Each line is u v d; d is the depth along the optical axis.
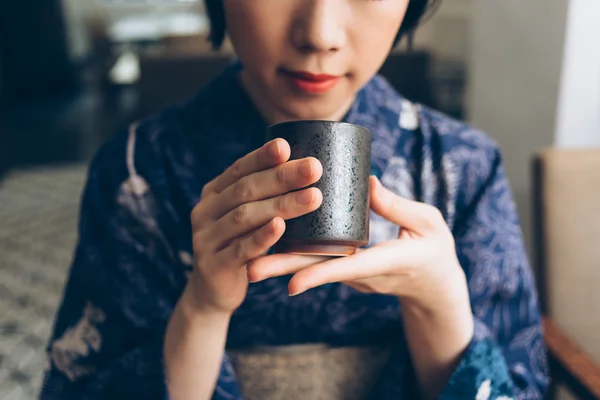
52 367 0.65
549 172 0.90
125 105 6.26
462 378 0.56
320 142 0.41
